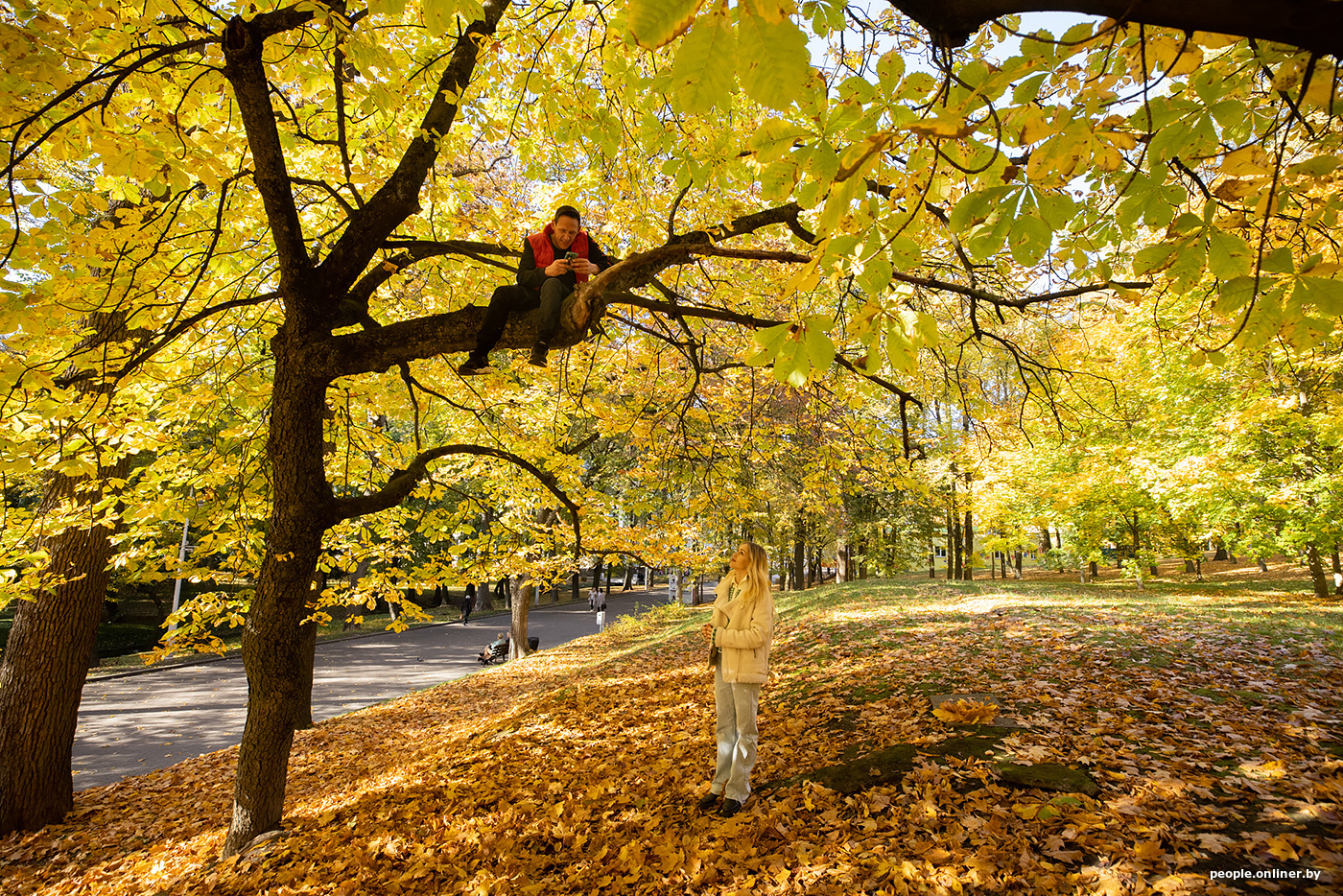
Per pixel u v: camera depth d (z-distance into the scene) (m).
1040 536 25.16
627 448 16.12
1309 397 11.59
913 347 1.55
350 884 4.04
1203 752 4.16
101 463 5.78
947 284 4.30
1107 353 10.72
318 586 7.18
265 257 5.94
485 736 8.08
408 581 7.15
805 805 3.96
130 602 29.56
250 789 4.91
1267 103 2.11
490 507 8.55
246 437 6.59
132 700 15.16
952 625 9.41
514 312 3.63
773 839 3.70
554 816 4.60
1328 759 3.92
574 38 5.49
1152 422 13.08
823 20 1.78
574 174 6.87
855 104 1.77
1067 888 2.85
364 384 6.54
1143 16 1.25
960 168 1.58
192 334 6.41
